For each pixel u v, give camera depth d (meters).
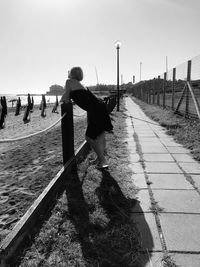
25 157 7.51
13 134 16.09
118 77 19.12
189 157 6.48
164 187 4.65
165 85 16.77
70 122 5.05
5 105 24.28
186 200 4.14
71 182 4.69
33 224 3.34
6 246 2.74
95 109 5.05
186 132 8.99
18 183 5.22
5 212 4.02
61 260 2.76
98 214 3.61
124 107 23.19
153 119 13.77
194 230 3.32
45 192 3.89
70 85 4.98
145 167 5.73
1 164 7.07
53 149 8.02
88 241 3.06
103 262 2.73
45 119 25.25
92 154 6.36
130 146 7.62
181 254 2.88
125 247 2.98
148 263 2.74
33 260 2.75
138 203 4.05
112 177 4.97
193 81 11.17
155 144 7.90
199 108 10.04
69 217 3.56
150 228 3.38
